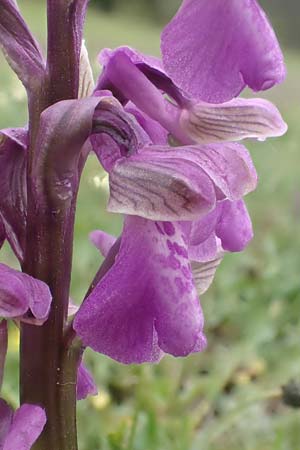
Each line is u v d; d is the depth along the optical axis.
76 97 0.08
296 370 0.16
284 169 0.27
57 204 0.08
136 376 0.14
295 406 0.12
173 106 0.09
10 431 0.08
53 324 0.09
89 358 0.15
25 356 0.09
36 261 0.08
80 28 0.08
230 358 0.16
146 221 0.08
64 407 0.09
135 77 0.08
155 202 0.08
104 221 0.20
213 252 0.09
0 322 0.08
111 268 0.08
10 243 0.09
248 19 0.08
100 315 0.08
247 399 0.13
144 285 0.08
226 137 0.09
